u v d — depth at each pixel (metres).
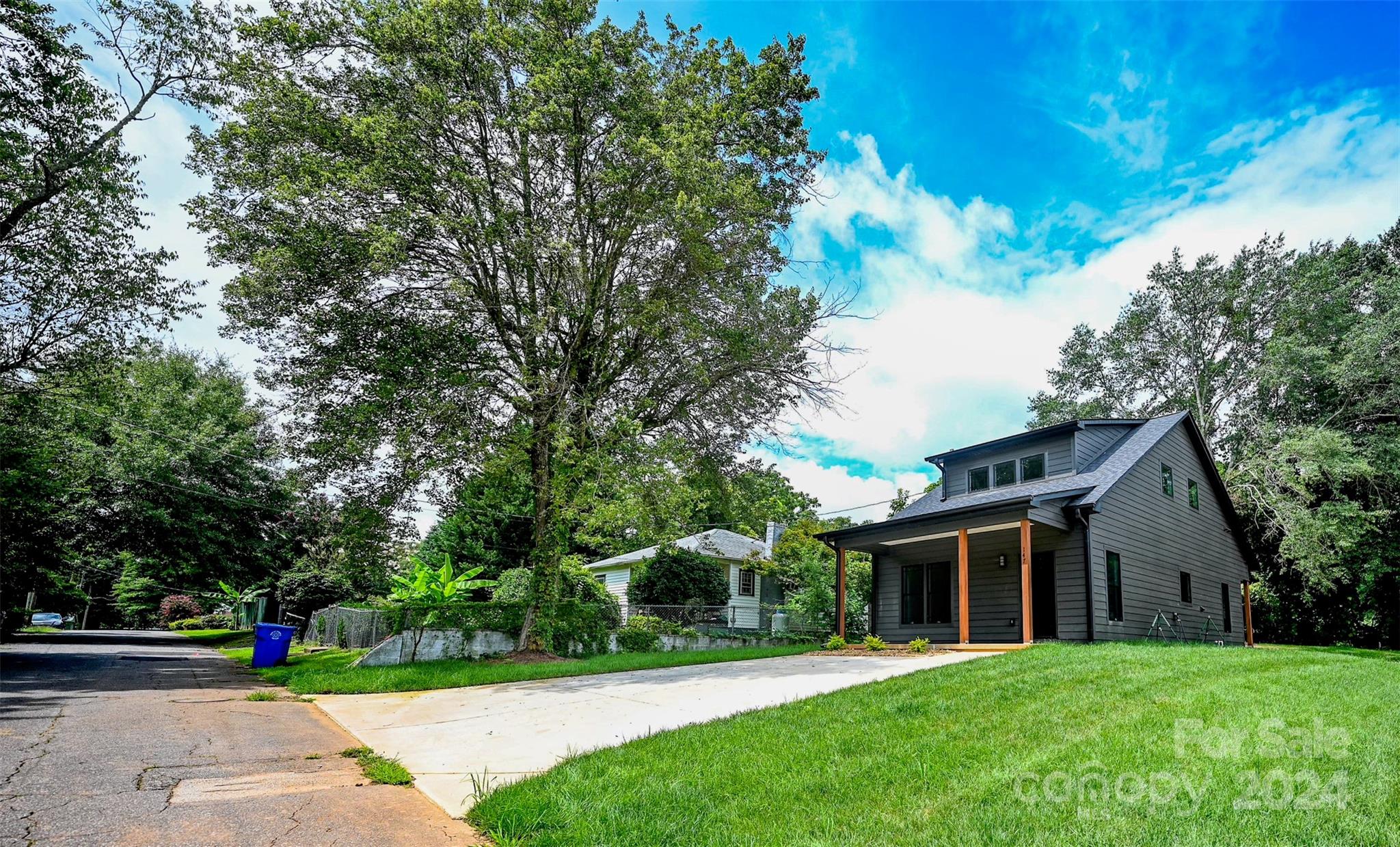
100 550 26.61
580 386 15.18
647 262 14.44
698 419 16.05
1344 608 23.77
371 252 12.01
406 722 8.12
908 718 6.44
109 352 17.77
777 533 29.67
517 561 32.34
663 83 14.95
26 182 14.36
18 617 25.25
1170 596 16.62
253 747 6.46
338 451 13.59
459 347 13.89
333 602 26.78
